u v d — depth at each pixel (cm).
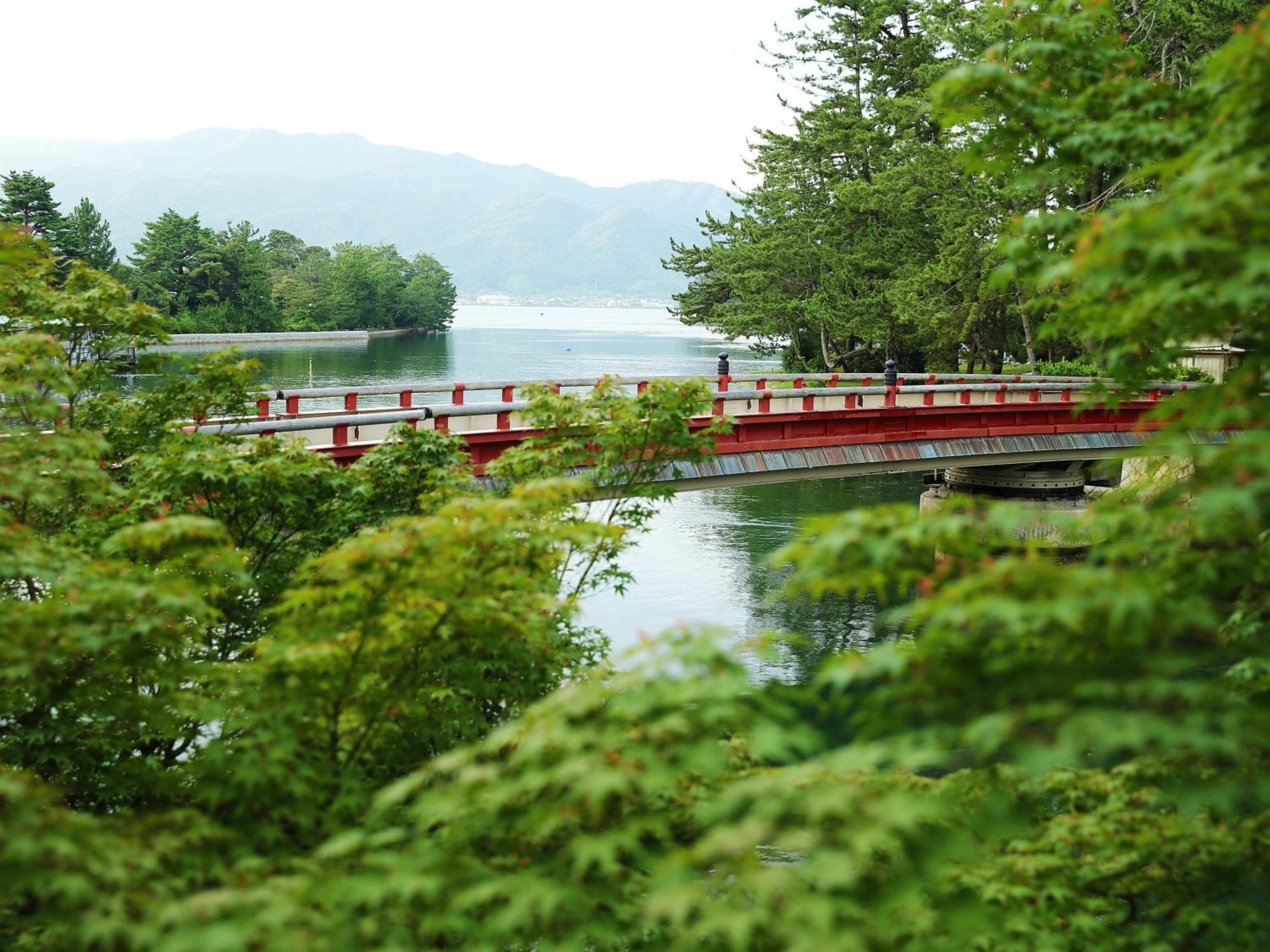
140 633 586
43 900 511
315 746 654
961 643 386
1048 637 384
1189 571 435
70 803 708
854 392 2620
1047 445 2923
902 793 401
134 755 817
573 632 1055
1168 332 469
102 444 803
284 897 389
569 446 1170
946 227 4538
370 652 626
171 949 354
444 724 718
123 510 939
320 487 1039
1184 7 3791
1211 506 356
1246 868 510
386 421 1828
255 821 589
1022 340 5219
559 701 410
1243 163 403
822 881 322
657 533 3419
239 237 12538
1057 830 545
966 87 560
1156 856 527
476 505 567
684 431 1262
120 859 444
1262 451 361
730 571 2970
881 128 5353
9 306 1004
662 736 404
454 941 503
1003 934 494
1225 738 338
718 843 337
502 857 486
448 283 19700
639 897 463
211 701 620
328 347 11356
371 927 411
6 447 779
